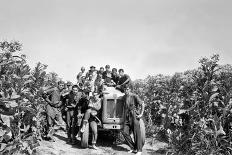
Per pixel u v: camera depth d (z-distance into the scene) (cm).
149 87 1338
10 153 627
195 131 828
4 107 622
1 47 655
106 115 927
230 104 831
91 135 963
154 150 948
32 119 730
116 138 997
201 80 881
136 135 883
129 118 898
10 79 655
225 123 834
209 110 853
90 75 1170
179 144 852
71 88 1067
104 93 947
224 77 898
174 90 1191
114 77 1180
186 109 916
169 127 1095
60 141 980
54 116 952
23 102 687
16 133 668
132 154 881
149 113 1216
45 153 786
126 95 909
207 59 881
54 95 970
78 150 888
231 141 797
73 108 989
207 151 773
